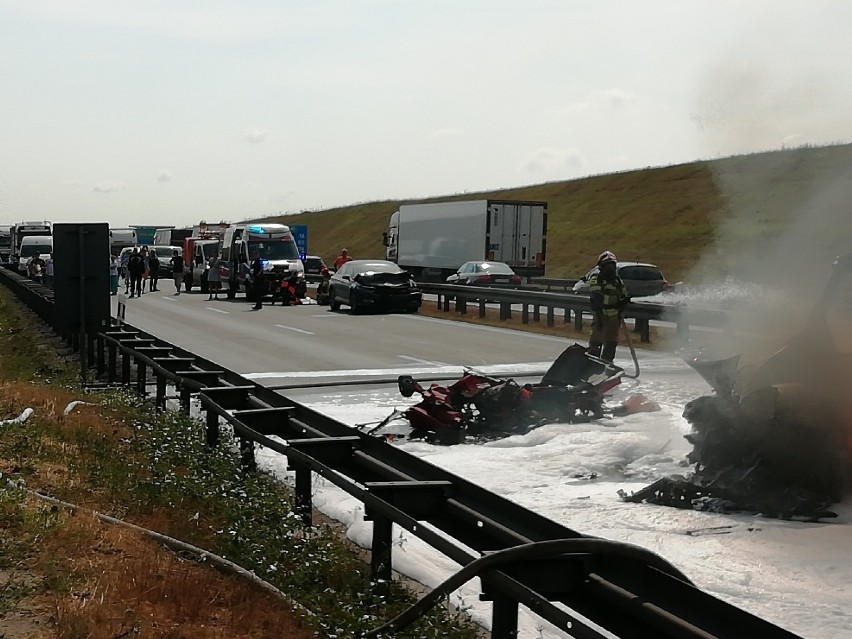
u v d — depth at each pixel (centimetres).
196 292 5100
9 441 887
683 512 804
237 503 716
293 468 711
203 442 935
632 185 9181
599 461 988
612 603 402
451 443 1117
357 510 787
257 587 556
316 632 504
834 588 615
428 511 552
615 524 770
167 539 618
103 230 1606
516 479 930
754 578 636
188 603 516
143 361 1256
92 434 962
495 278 4103
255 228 4256
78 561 558
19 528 600
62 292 1592
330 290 3619
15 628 458
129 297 4534
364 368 1809
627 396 1435
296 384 1585
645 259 6875
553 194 10075
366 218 12481
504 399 1171
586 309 2608
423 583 627
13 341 2269
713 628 355
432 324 2923
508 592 412
